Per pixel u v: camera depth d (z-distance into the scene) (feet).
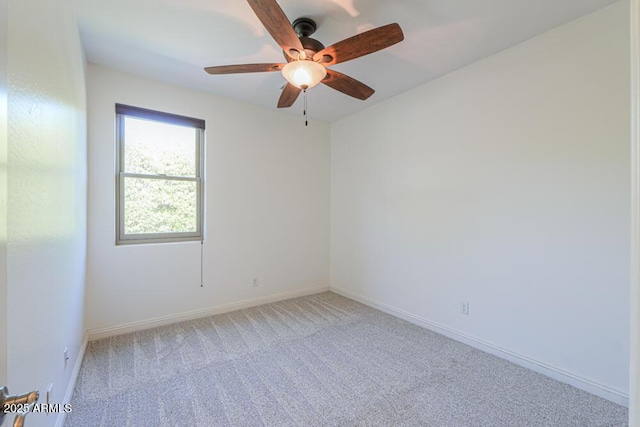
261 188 11.97
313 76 6.37
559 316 6.88
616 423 5.54
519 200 7.53
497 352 7.95
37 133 3.77
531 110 7.29
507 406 5.99
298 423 5.51
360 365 7.48
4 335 2.13
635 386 2.18
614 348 6.14
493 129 8.03
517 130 7.55
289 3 6.10
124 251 9.16
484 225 8.25
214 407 5.91
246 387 6.56
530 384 6.72
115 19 6.61
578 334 6.61
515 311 7.62
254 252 11.83
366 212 12.14
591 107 6.39
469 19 6.59
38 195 3.86
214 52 7.98
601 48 6.24
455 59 8.28
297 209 13.01
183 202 10.43
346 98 11.05
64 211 5.31
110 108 8.88
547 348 7.07
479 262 8.37
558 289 6.89
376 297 11.66
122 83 9.07
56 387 4.93
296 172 12.96
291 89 7.45
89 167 8.54
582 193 6.53
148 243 9.73
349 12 6.38
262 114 11.94
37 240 3.85
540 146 7.14
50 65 4.32
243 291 11.57
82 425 5.39
